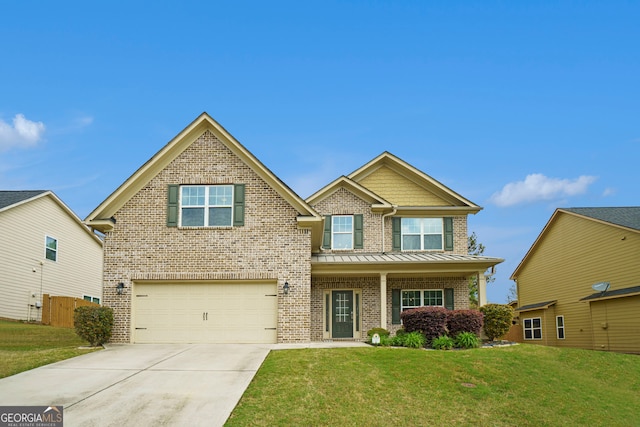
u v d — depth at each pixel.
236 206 20.97
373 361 16.23
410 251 27.16
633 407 14.73
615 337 25.47
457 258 23.98
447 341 19.36
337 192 27.16
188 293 20.69
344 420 11.91
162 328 20.45
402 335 20.55
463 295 25.41
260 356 17.06
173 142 20.94
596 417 13.62
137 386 13.53
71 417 11.38
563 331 30.45
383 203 26.73
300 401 12.69
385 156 28.03
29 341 21.86
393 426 11.89
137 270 20.61
